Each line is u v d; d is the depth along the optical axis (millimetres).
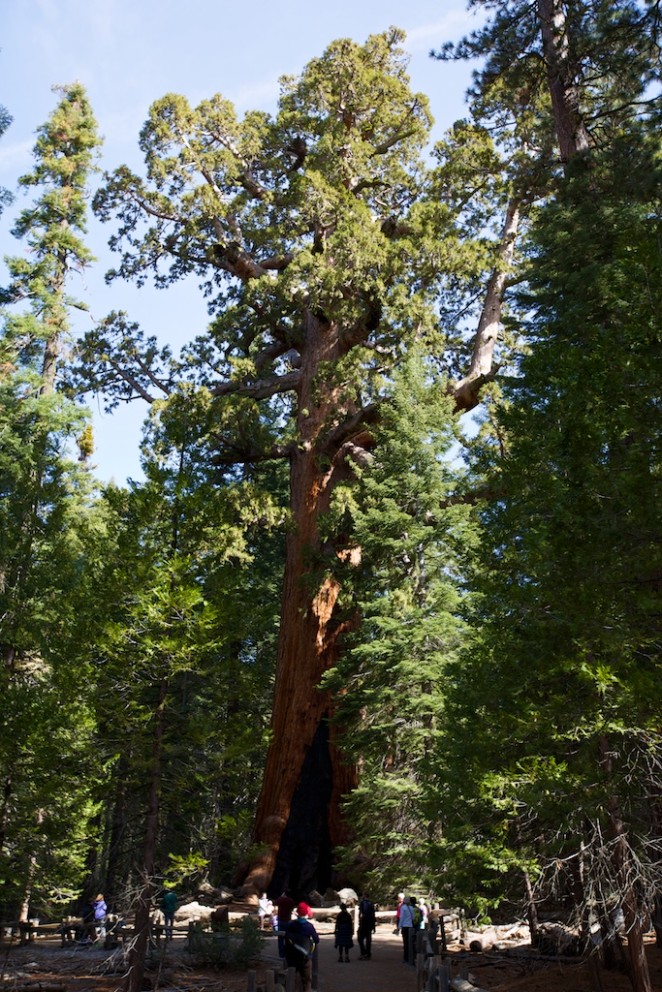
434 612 26875
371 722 27984
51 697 18359
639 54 23062
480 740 13711
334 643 35906
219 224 41281
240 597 17281
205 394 35844
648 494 11859
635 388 12711
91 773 16312
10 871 18469
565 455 13297
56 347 37188
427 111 42031
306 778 34281
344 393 37406
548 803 12039
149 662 15539
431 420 30422
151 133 41375
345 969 19250
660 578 12234
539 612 13016
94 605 15828
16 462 31391
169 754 15789
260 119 42969
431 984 13781
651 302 13031
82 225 39156
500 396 32312
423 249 36344
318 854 33469
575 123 24797
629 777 11836
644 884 11750
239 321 41156
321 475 38344
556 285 20859
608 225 20234
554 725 12766
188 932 19859
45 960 19469
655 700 11297
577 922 12930
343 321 37938
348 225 35625
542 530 12883
